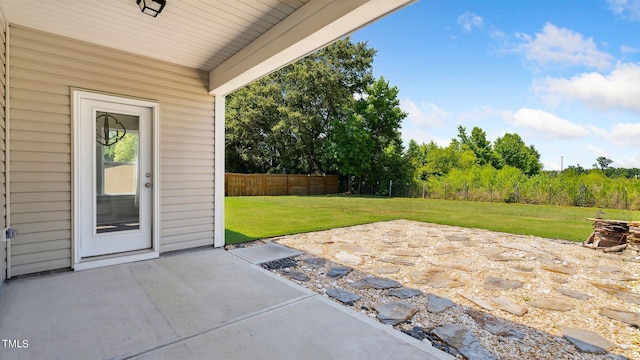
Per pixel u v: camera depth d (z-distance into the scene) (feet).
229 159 53.98
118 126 12.55
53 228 11.04
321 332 7.12
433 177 50.31
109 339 6.75
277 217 24.27
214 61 13.57
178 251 14.01
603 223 15.20
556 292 9.70
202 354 6.23
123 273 11.11
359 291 9.72
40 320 7.55
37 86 10.63
